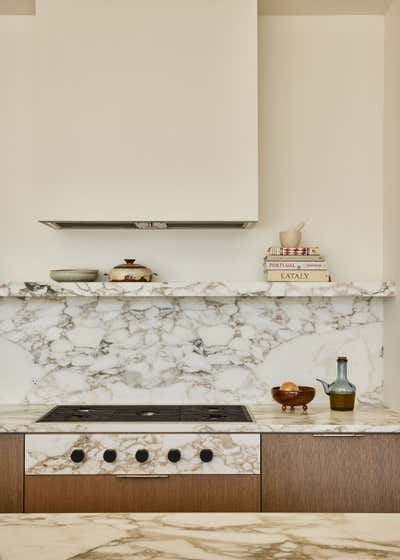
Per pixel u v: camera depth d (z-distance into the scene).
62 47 3.01
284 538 1.31
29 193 3.41
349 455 2.77
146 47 3.02
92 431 2.77
